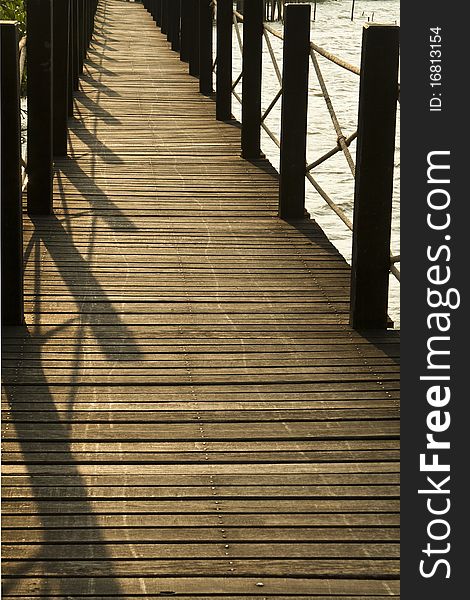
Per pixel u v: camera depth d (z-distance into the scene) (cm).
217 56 701
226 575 220
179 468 265
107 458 268
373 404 304
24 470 261
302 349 342
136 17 1501
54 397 302
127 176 547
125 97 777
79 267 409
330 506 249
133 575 219
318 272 415
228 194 521
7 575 217
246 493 253
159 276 403
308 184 845
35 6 458
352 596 215
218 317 366
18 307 351
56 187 520
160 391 308
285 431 286
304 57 472
